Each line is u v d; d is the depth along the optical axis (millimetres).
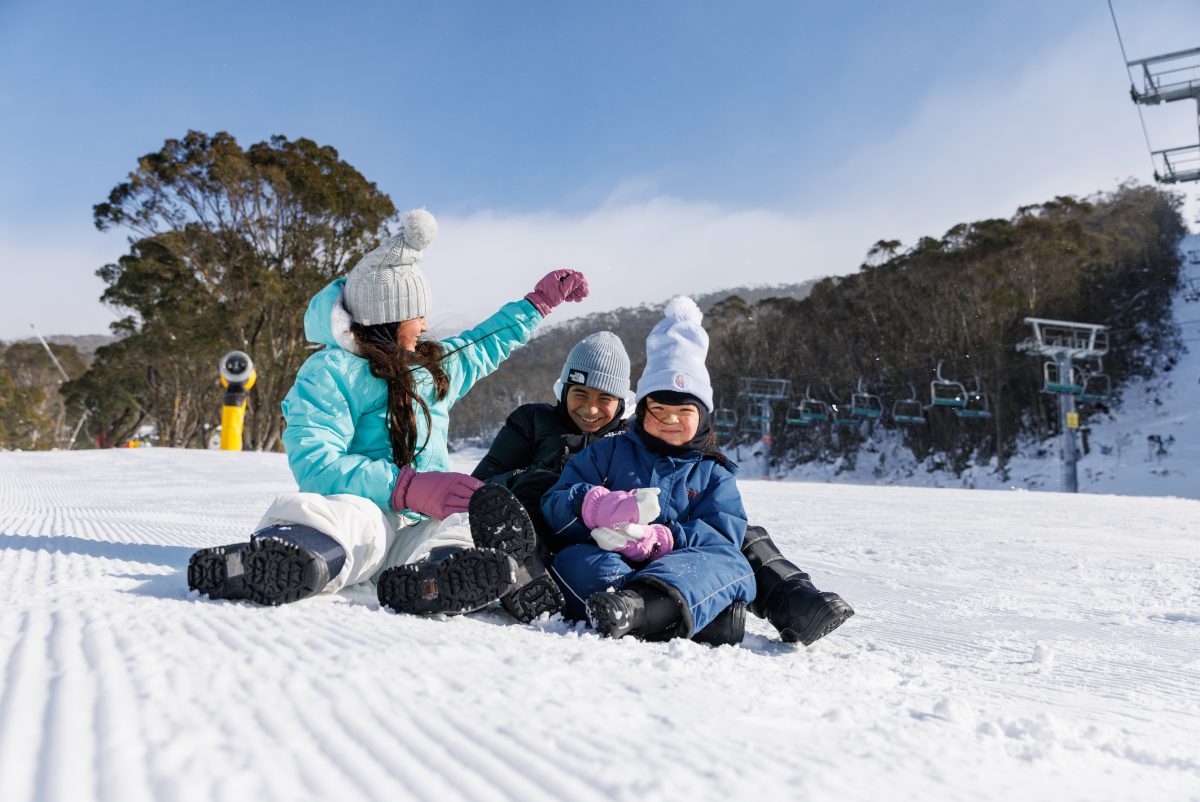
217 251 34938
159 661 1061
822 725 1103
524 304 3121
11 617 1314
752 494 10883
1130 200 57875
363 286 2572
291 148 35344
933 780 898
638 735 929
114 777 684
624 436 2508
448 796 715
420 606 1853
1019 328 46125
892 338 51219
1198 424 40031
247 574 1753
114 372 42844
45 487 9391
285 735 823
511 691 1067
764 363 57938
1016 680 1923
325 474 2316
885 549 4980
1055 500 10703
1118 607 3143
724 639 2117
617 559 2141
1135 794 966
